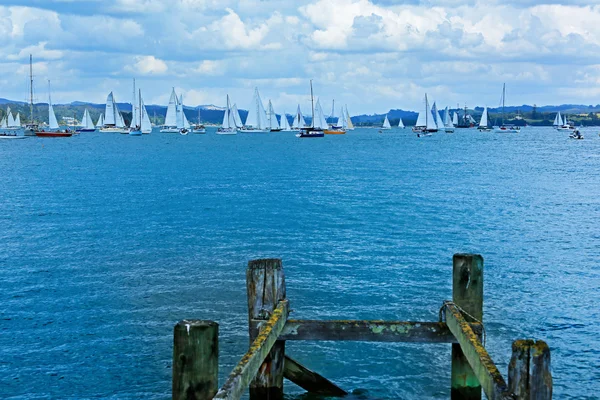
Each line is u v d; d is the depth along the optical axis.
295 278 24.23
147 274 25.09
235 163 99.75
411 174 75.94
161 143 187.62
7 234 34.41
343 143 187.12
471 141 199.00
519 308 20.44
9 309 20.62
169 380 15.27
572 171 79.38
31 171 82.44
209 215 41.69
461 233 34.19
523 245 30.91
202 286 23.22
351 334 11.22
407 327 11.27
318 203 47.88
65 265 26.78
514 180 66.94
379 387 14.68
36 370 15.84
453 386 11.35
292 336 11.21
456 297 11.29
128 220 39.53
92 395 14.52
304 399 13.70
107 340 17.78
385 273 25.08
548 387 6.66
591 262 27.11
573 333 18.14
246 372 8.38
